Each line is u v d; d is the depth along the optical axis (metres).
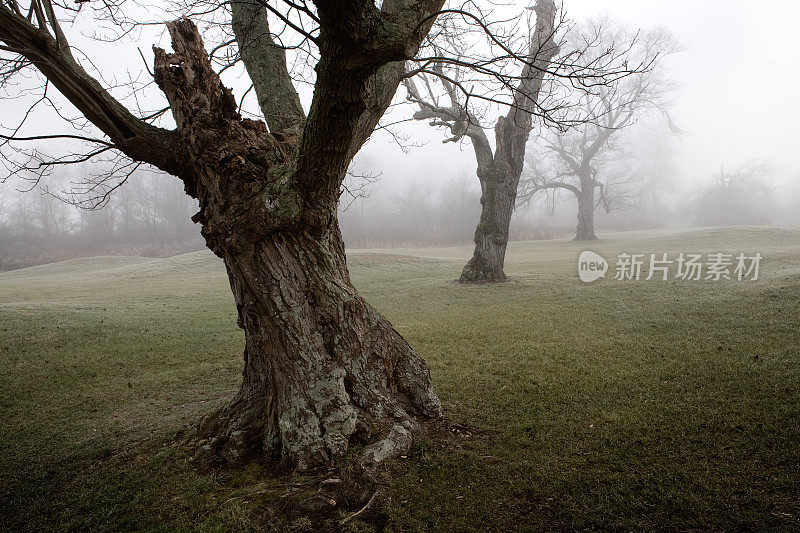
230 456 4.19
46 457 4.86
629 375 6.34
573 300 12.99
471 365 7.43
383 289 18.62
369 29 2.93
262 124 4.65
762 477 3.68
